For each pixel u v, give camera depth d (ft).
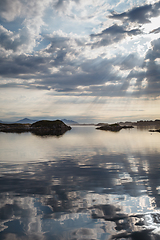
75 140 129.49
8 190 29.63
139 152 71.67
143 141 117.39
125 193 27.68
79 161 55.11
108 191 28.68
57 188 30.50
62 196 26.73
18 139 138.82
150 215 20.56
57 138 148.15
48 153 70.95
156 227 18.15
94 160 56.49
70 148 85.97
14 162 53.83
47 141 121.90
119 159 57.57
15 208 22.71
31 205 23.61
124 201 24.58
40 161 55.36
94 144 102.63
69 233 17.22
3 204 23.99
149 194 27.07
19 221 19.49
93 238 16.40
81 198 25.86
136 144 100.63
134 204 23.52
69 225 18.63
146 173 39.99
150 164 49.39
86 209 22.26
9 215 20.83
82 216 20.51
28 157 62.34
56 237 16.60
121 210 21.89
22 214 21.08
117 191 28.63
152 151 73.82
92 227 18.22
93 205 23.40
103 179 35.73
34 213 21.33
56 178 36.86
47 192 28.55
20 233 17.24
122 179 35.55
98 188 30.25
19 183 33.55
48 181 34.76
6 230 17.76
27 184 32.89
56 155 66.18
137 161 53.88
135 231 17.46
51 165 49.65
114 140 127.34
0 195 27.35
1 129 327.26
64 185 32.14
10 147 89.97
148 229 17.79
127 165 48.60
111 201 24.64
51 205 23.54
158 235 16.81
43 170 43.98
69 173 40.96
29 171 43.06
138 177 36.83
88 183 33.19
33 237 16.61
